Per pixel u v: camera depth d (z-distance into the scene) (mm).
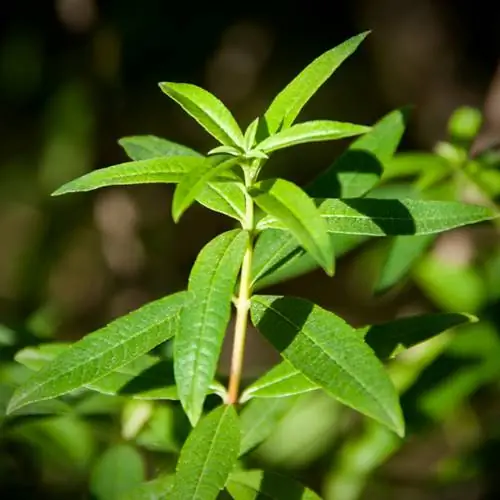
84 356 739
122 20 1446
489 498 1040
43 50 1459
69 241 1522
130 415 863
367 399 711
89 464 917
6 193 1563
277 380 768
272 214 706
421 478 1116
